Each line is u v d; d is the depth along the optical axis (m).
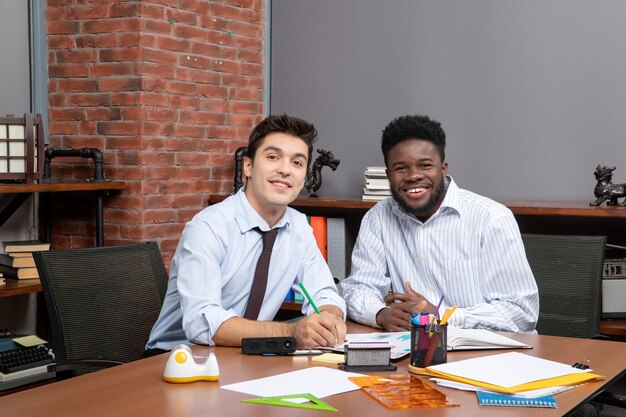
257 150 2.27
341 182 4.29
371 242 2.74
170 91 3.94
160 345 2.46
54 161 4.07
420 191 2.52
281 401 1.53
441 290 2.62
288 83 4.43
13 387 2.59
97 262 2.55
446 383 1.69
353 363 1.81
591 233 3.71
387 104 4.16
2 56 3.84
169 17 3.92
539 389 1.63
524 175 3.85
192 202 4.09
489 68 3.91
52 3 4.02
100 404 1.51
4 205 3.90
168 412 1.46
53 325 2.42
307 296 2.14
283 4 4.42
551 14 3.76
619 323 3.27
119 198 3.87
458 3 3.96
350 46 4.24
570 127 3.74
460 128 3.99
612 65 3.64
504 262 2.52
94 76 3.92
